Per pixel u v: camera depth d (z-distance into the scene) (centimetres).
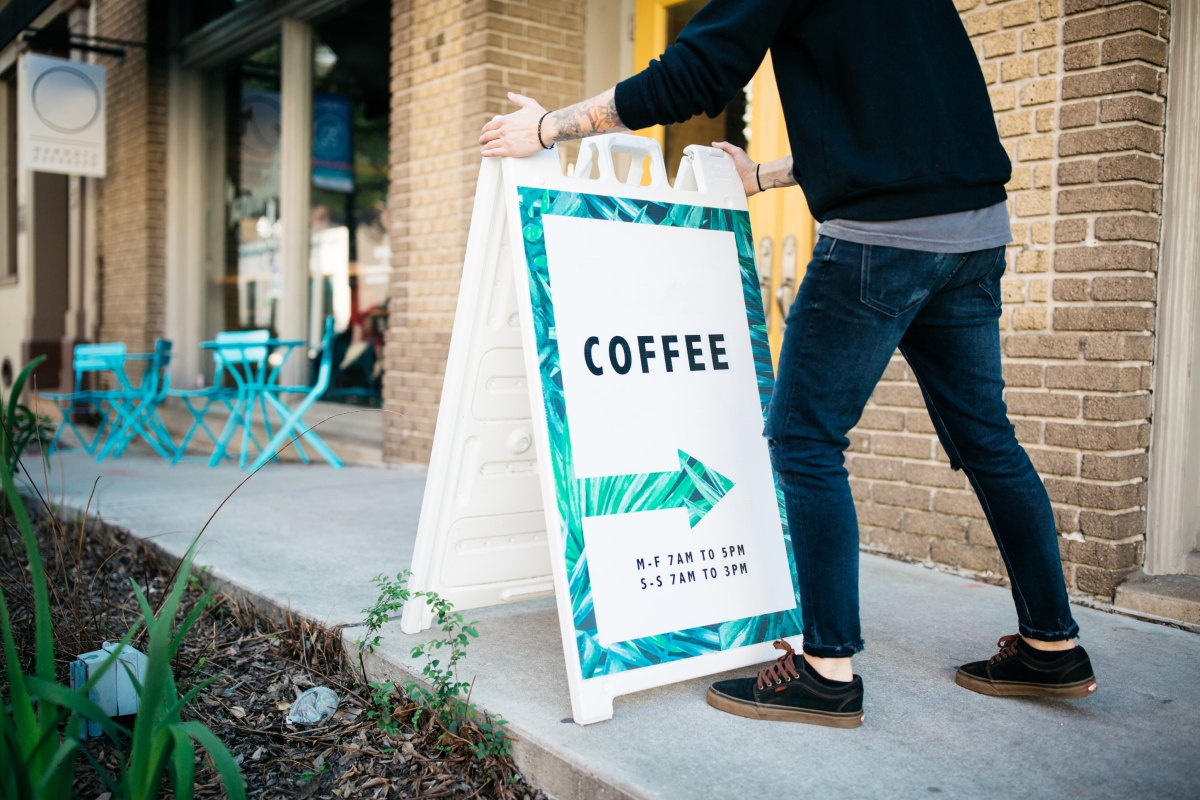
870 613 263
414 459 552
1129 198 265
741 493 216
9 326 1173
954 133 171
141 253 948
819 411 180
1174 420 274
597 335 203
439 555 236
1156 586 269
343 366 778
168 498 448
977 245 174
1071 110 276
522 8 482
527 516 246
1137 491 276
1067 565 280
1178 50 266
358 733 207
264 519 394
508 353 230
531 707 195
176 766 138
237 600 289
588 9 501
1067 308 279
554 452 192
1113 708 197
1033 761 173
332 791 184
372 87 736
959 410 192
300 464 614
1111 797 159
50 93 874
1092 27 271
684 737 182
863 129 169
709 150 233
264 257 877
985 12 296
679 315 217
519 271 197
